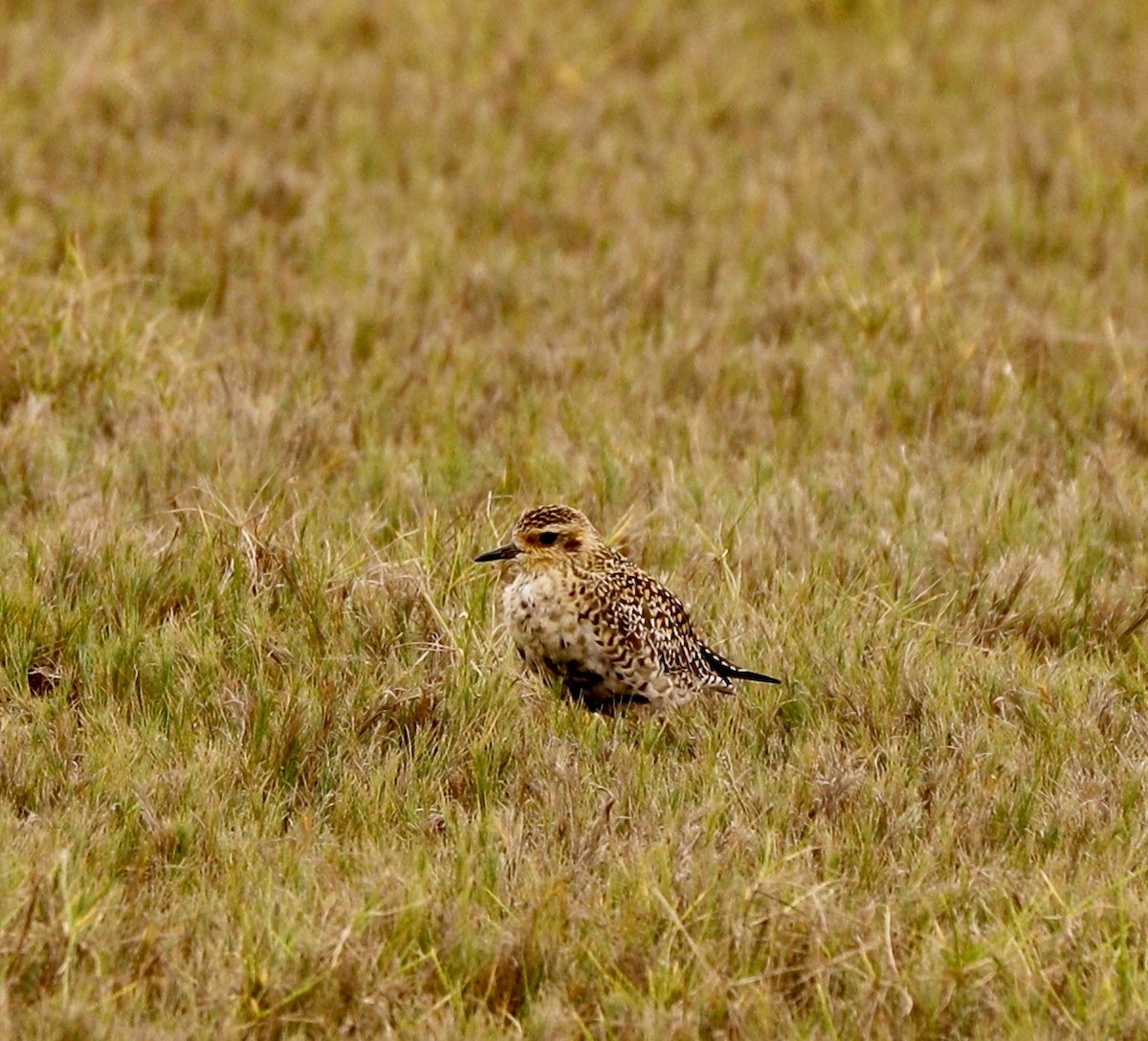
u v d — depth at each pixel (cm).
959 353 1573
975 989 823
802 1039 794
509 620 1091
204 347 1573
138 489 1304
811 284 1777
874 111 2305
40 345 1451
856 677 1098
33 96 2127
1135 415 1509
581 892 883
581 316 1695
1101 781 1002
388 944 827
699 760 1024
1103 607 1218
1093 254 1898
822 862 927
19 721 1023
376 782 965
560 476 1350
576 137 2169
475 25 2441
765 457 1398
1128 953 852
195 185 1914
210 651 1070
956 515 1317
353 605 1131
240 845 907
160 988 802
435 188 1956
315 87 2216
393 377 1514
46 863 862
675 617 1090
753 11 2622
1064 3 2681
